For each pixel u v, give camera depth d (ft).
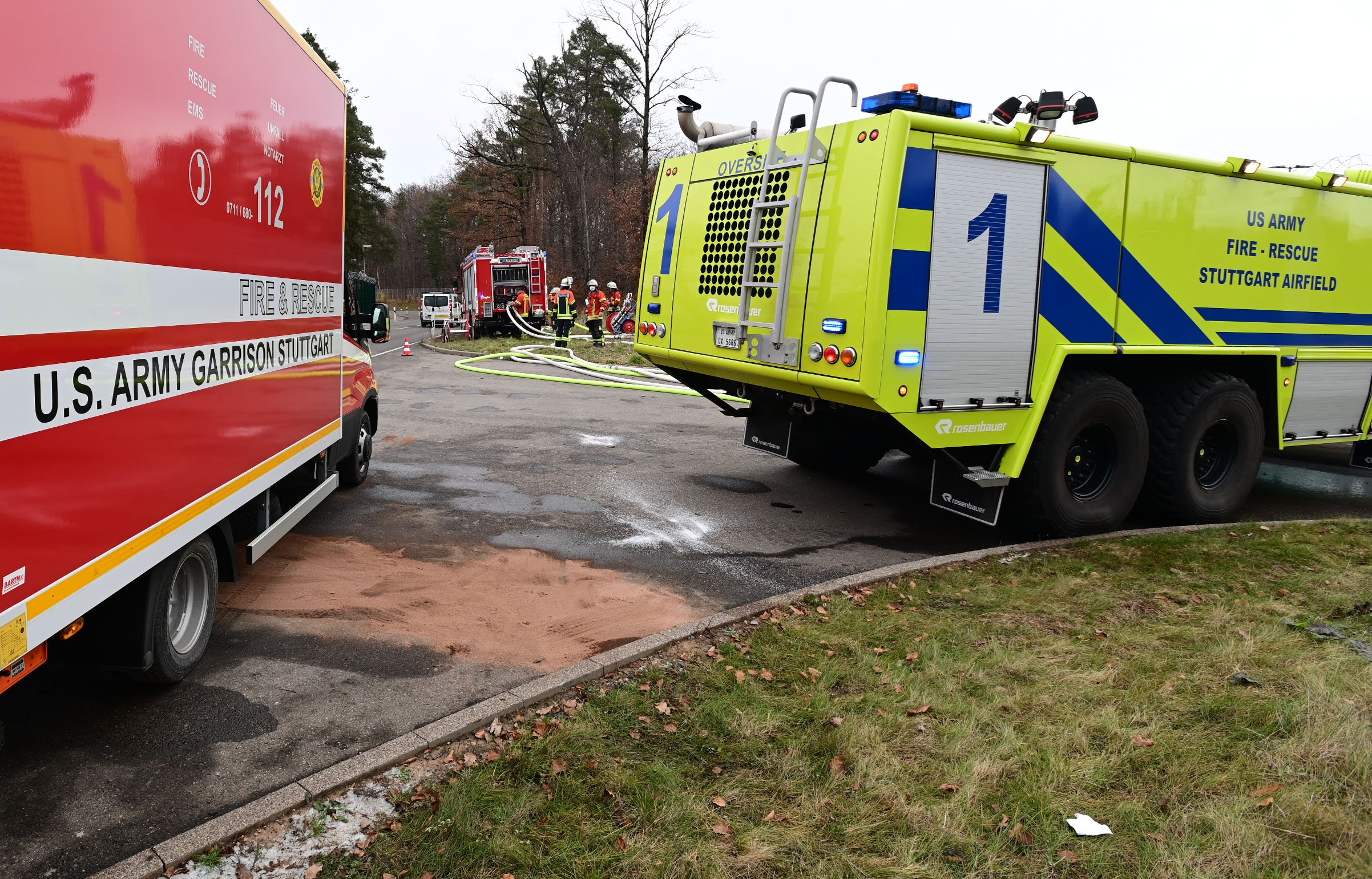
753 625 15.14
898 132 16.97
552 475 27.84
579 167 155.94
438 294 160.15
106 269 9.21
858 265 17.47
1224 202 22.21
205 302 11.95
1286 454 37.83
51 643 11.12
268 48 14.21
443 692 12.65
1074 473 21.56
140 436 10.11
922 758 10.75
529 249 109.29
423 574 17.84
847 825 9.41
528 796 9.78
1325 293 24.79
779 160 19.57
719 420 40.78
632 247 147.23
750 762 10.68
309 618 15.29
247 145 13.41
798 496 26.35
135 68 9.73
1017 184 18.67
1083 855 8.99
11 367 7.60
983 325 18.69
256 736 11.30
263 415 14.56
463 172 184.65
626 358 69.82
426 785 10.00
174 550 11.19
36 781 10.11
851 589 17.22
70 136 8.46
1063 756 10.77
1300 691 12.41
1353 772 10.32
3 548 7.56
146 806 9.72
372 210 239.71
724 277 21.31
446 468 28.40
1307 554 19.95
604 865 8.69
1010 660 13.61
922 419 18.31
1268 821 9.52
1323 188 24.13
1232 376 23.20
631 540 21.06
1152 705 12.13
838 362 17.94
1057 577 18.08
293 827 9.28
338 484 23.49
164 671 11.88
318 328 17.89
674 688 12.64
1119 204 20.34
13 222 7.55
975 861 8.87
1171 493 23.11
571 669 12.83
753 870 8.70
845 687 12.73
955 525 23.75
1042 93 19.33
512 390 51.11
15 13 7.52
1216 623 15.29
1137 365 23.06
